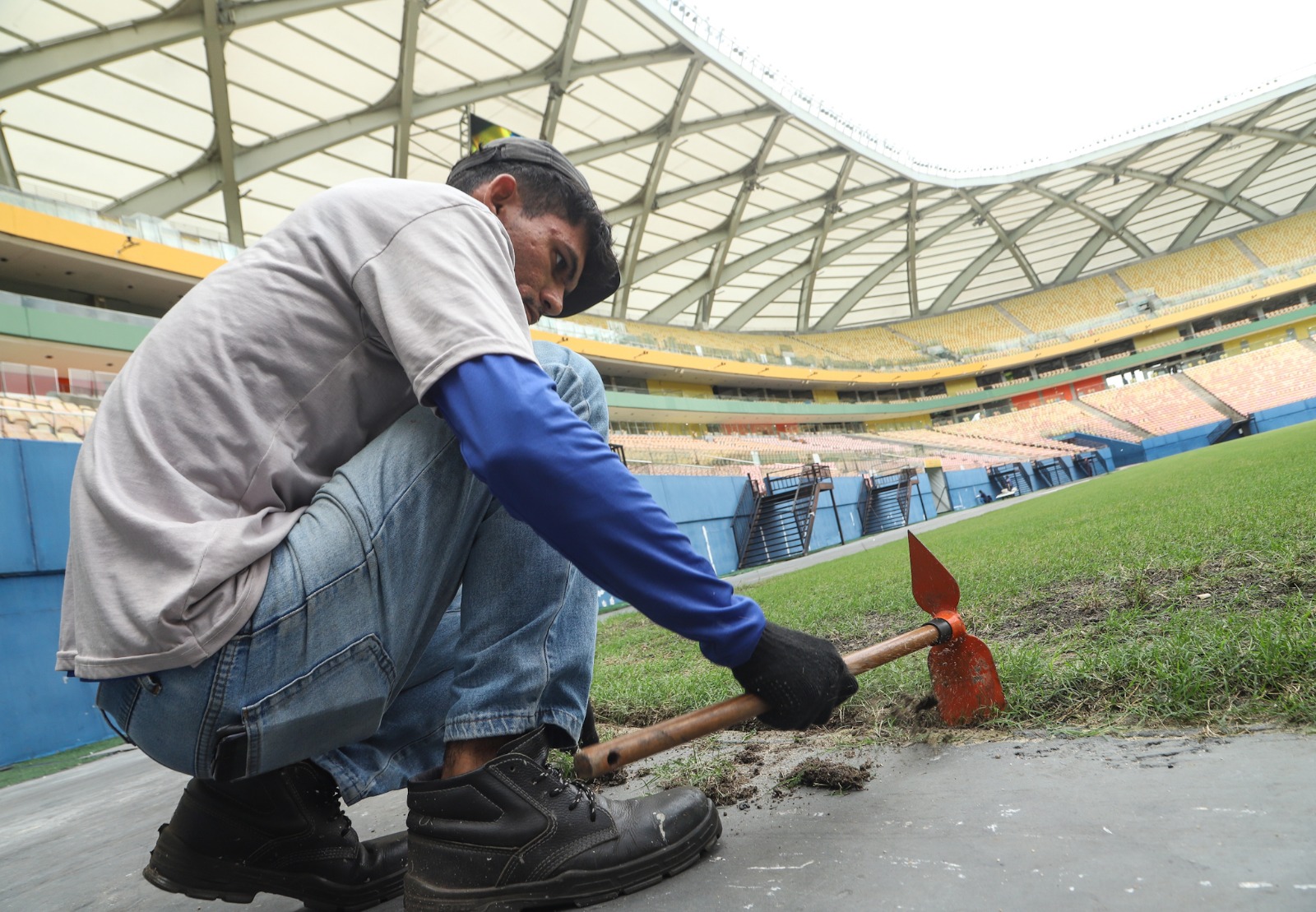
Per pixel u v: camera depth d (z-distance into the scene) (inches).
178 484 34.2
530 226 43.4
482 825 38.3
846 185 1360.7
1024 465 1624.0
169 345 36.2
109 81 634.2
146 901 56.3
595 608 45.1
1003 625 103.3
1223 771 38.5
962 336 2047.2
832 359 1807.3
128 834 87.8
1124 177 1672.0
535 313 46.6
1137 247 1999.3
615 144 1003.9
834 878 34.5
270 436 36.2
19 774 254.2
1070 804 37.8
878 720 65.4
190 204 780.0
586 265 48.1
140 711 34.3
